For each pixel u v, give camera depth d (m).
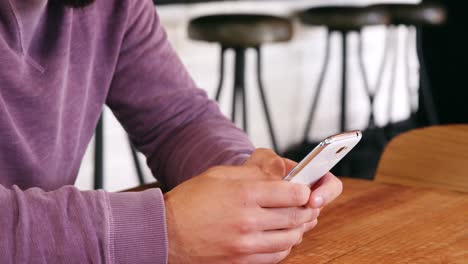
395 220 1.12
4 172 1.15
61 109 1.20
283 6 4.21
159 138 1.35
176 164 1.30
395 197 1.23
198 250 0.89
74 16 1.20
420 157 1.50
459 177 1.48
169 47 1.43
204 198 0.90
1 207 0.85
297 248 1.00
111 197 0.90
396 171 1.50
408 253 0.98
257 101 4.10
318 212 0.97
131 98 1.37
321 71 4.54
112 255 0.86
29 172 1.17
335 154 0.92
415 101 5.22
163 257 0.88
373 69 5.02
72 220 0.86
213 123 1.34
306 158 0.89
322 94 4.62
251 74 4.04
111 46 1.29
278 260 0.93
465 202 1.22
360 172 4.06
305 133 4.30
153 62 1.37
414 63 5.23
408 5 3.91
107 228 0.86
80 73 1.24
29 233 0.85
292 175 0.92
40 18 1.14
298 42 4.34
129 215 0.88
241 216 0.88
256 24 2.96
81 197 0.89
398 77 5.21
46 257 0.84
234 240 0.88
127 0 1.29
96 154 2.60
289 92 4.33
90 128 1.31
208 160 1.24
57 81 1.17
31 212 0.86
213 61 3.74
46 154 1.19
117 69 1.36
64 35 1.17
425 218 1.13
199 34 3.00
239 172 0.97
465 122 4.02
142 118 1.38
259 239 0.89
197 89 1.42
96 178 2.62
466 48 3.95
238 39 2.96
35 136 1.17
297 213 0.91
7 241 0.84
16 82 1.12
